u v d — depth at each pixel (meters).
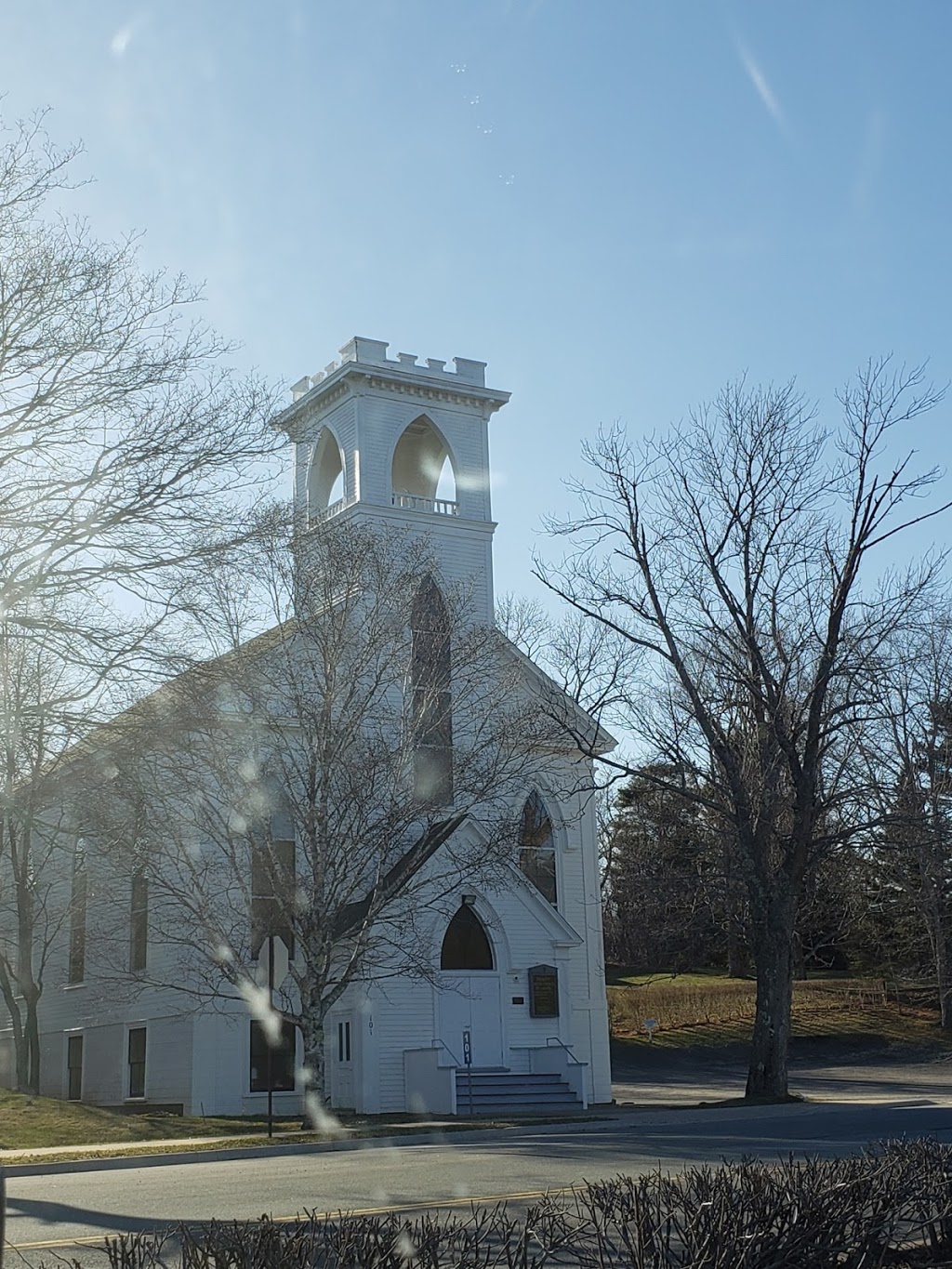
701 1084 48.00
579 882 40.59
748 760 32.81
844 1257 8.02
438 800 35.41
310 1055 28.97
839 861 38.28
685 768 32.06
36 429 20.06
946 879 54.25
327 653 29.84
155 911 34.19
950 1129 21.27
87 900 39.09
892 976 68.00
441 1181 15.66
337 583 30.31
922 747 42.78
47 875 42.00
